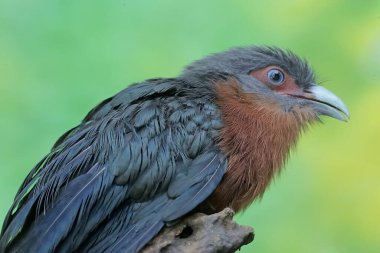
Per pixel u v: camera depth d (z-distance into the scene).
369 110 13.88
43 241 9.05
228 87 10.69
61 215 9.14
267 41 14.02
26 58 13.44
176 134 9.77
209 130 9.98
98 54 13.48
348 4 14.16
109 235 9.21
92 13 13.58
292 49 13.99
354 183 13.78
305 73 11.45
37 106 13.24
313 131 12.80
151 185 9.38
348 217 13.66
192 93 10.48
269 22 14.09
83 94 13.30
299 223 13.55
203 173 9.61
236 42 13.88
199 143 9.81
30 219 9.37
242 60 11.05
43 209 9.30
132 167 9.41
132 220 9.25
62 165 9.62
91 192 9.26
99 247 9.16
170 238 9.10
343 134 13.91
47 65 13.40
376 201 13.64
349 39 14.06
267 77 11.05
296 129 11.16
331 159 13.86
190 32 13.77
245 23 13.99
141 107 10.00
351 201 13.71
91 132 9.89
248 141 10.27
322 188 13.76
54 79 13.34
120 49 13.53
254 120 10.52
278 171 10.81
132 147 9.52
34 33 13.50
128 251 8.97
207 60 11.14
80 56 13.44
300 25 14.12
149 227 9.12
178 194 9.39
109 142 9.60
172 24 13.75
